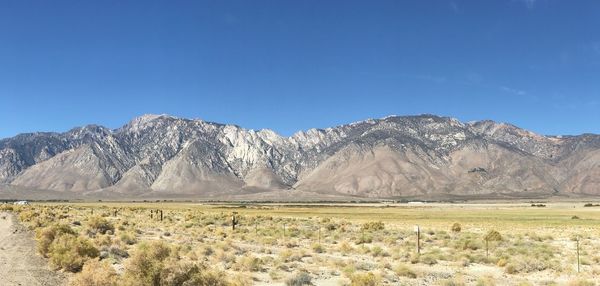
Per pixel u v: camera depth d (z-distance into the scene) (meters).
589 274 31.11
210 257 33.78
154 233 53.31
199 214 105.50
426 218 106.50
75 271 26.36
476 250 43.09
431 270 32.00
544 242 50.69
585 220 95.12
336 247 44.41
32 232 47.09
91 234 47.00
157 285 20.36
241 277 24.50
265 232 58.25
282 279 27.19
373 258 37.62
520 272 31.86
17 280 23.91
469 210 161.88
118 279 21.44
